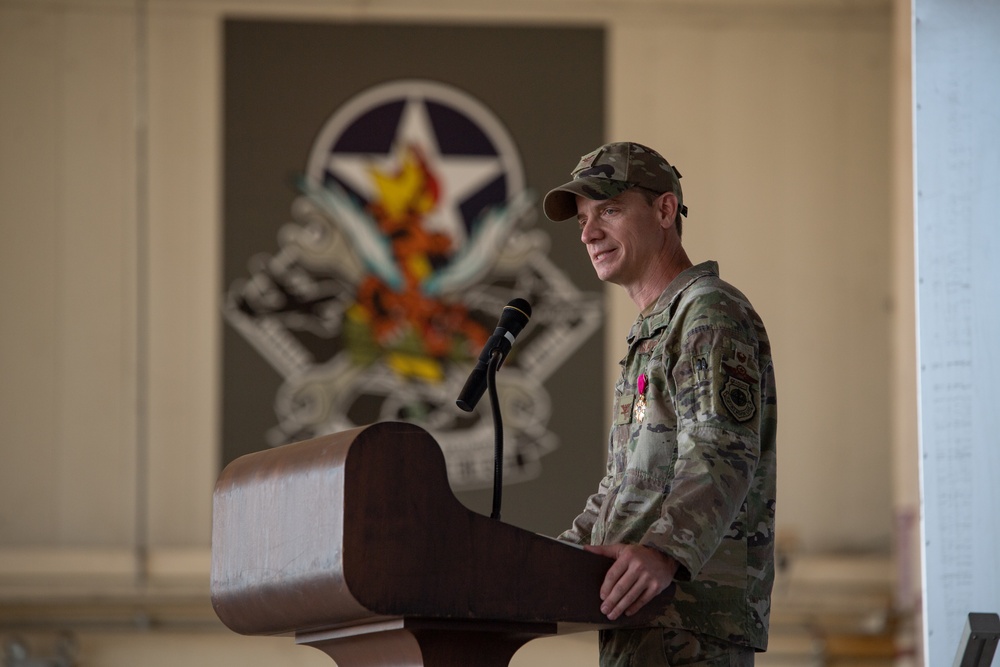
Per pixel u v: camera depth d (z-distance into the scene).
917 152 6.74
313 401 19.66
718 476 4.76
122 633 19.31
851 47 20.80
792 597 19.83
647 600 4.49
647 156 5.70
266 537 4.52
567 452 19.48
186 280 20.05
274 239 19.97
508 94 20.30
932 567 6.54
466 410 5.27
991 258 6.66
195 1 20.36
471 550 4.21
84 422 19.89
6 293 19.97
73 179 20.16
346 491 4.07
